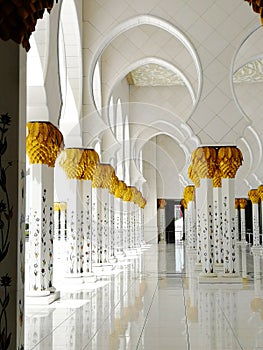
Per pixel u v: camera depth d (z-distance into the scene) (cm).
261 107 1875
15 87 360
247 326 660
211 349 539
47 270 884
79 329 648
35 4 355
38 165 867
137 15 1091
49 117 855
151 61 1370
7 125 360
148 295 967
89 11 1112
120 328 655
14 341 350
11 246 356
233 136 1062
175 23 1079
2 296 353
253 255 2055
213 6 1074
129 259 1894
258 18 1066
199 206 1121
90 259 1187
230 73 1066
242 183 2331
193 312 773
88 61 1112
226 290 1034
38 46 838
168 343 568
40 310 796
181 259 1864
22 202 369
